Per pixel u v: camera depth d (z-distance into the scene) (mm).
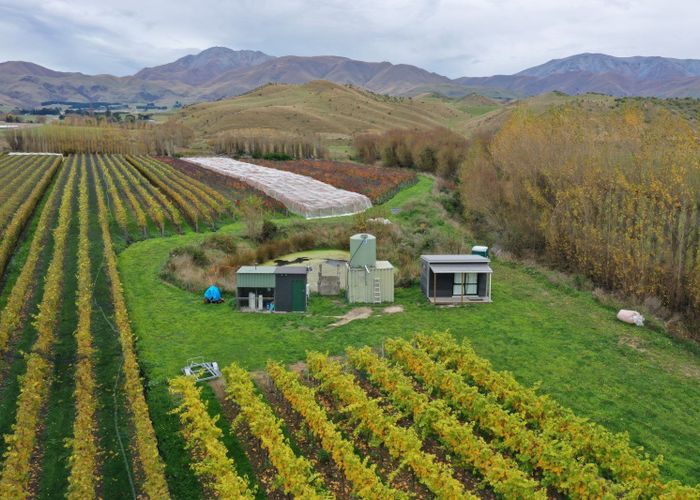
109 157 107938
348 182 76938
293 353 26406
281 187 67500
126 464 17391
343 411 19375
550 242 45719
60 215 48781
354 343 27750
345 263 42000
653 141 40406
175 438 18984
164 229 48625
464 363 23453
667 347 27906
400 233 49875
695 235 34469
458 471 17516
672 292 35219
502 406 19938
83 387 20797
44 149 114250
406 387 20312
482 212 56438
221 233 47188
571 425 18062
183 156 114062
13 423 19438
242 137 122000
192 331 28812
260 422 17844
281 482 15922
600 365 25453
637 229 37000
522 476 15695
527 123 58812
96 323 28906
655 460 16609
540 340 28359
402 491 16219
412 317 31812
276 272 32438
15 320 27312
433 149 99062
